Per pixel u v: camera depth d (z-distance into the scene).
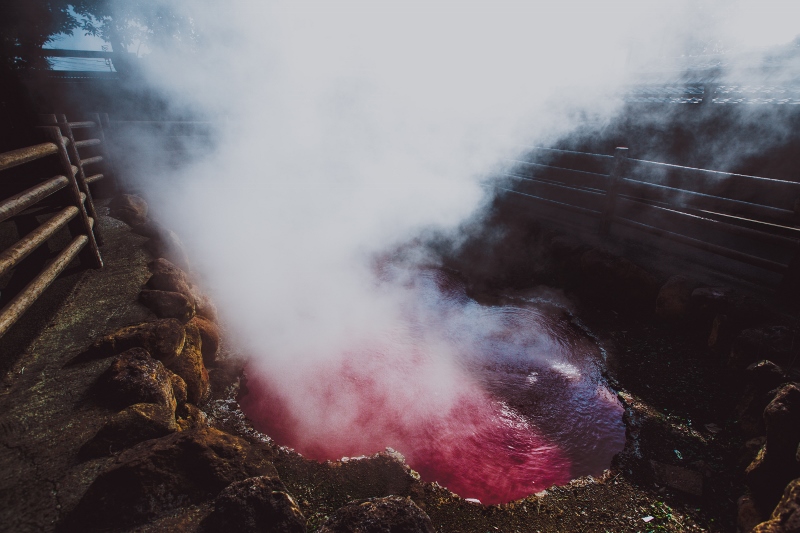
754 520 2.49
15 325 3.15
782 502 2.10
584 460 3.29
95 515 1.92
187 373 3.25
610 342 4.52
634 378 3.99
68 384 2.59
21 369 2.70
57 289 3.68
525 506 2.75
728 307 4.04
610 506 2.76
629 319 4.82
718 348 3.94
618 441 3.42
